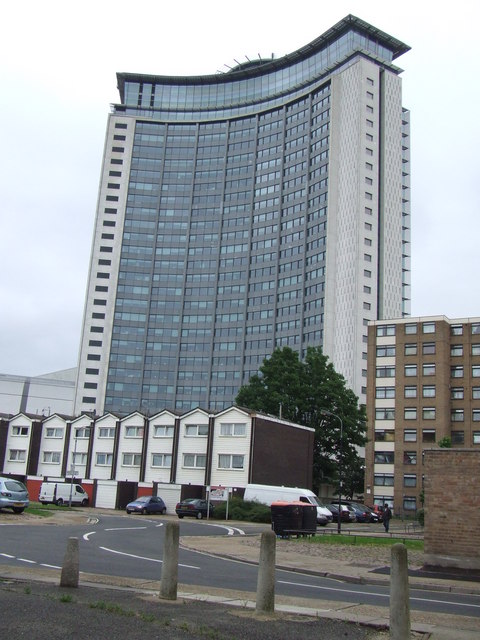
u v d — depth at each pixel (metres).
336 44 130.12
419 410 80.69
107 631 7.98
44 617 8.55
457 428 79.44
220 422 58.12
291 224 128.00
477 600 14.37
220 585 13.79
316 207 124.38
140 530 30.05
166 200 139.50
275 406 67.88
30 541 20.92
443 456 19.45
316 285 119.56
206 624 8.88
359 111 121.12
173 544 11.12
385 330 85.31
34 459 68.44
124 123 143.75
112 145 142.25
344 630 9.14
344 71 126.69
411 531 45.41
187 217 137.88
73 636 7.65
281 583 15.12
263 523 46.06
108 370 129.00
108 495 61.38
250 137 139.12
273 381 69.31
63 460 66.75
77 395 127.56
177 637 7.92
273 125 137.00
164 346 130.50
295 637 8.44
